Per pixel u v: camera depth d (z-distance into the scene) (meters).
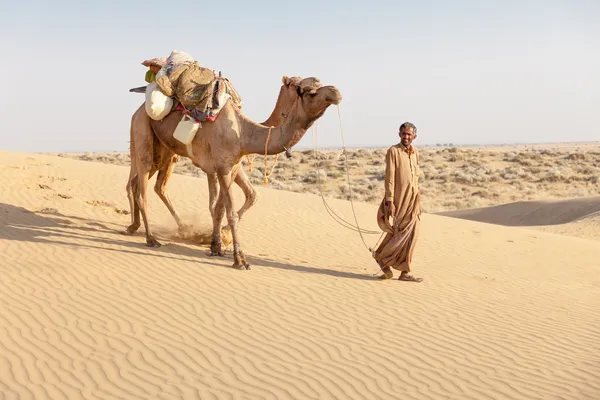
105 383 6.53
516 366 7.43
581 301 10.85
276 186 42.94
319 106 10.87
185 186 20.12
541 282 12.41
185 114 11.84
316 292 10.29
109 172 21.39
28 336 7.68
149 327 8.20
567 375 7.20
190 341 7.78
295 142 11.36
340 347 7.81
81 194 17.83
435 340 8.25
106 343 7.58
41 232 12.87
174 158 13.81
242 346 7.70
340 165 58.59
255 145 11.52
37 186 17.62
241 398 6.29
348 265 12.96
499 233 18.30
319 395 6.44
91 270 10.62
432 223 19.06
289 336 8.12
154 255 11.98
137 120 12.80
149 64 12.46
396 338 8.26
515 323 9.21
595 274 13.62
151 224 15.28
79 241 12.48
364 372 7.06
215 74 12.05
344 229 16.88
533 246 16.70
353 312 9.31
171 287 10.02
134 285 10.00
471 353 7.81
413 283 11.43
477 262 14.22
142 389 6.42
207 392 6.40
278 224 16.84
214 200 12.68
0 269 10.30
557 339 8.52
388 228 11.36
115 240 12.95
